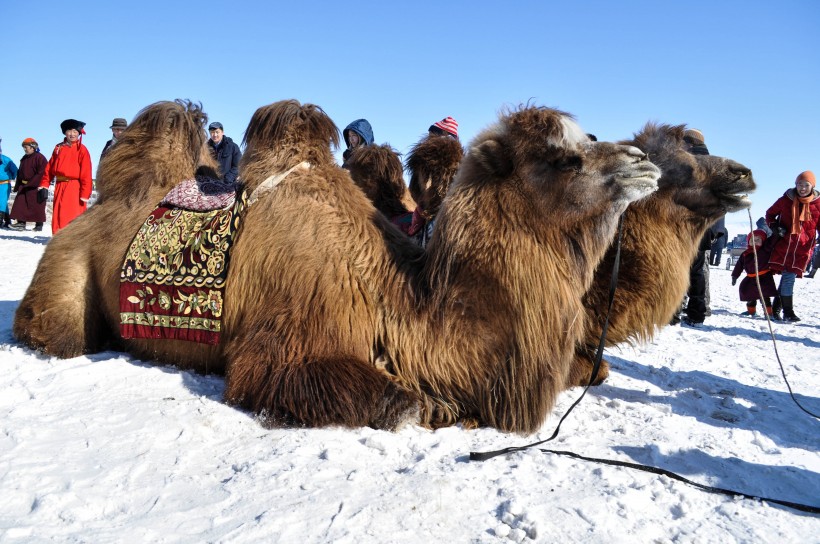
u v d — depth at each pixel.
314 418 3.92
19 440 3.49
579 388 5.30
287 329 4.19
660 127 5.25
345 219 4.52
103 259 5.14
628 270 4.96
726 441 4.17
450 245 4.15
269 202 4.64
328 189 4.66
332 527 2.76
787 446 4.24
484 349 4.14
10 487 2.95
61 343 5.10
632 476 3.48
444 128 6.74
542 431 4.20
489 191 4.14
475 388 4.22
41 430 3.62
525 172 4.08
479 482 3.30
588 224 4.17
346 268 4.33
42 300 5.15
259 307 4.44
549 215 4.09
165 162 5.44
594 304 5.01
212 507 2.90
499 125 4.27
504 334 4.11
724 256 40.12
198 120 5.80
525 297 4.05
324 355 4.12
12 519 2.71
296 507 2.91
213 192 5.07
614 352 7.25
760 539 2.88
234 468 3.34
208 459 3.46
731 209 5.03
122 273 4.82
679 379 6.07
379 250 4.46
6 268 10.98
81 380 4.48
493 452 3.64
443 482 3.21
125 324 4.77
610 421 4.46
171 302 4.71
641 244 4.94
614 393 5.27
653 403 4.96
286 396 3.97
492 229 4.09
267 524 2.75
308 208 4.53
